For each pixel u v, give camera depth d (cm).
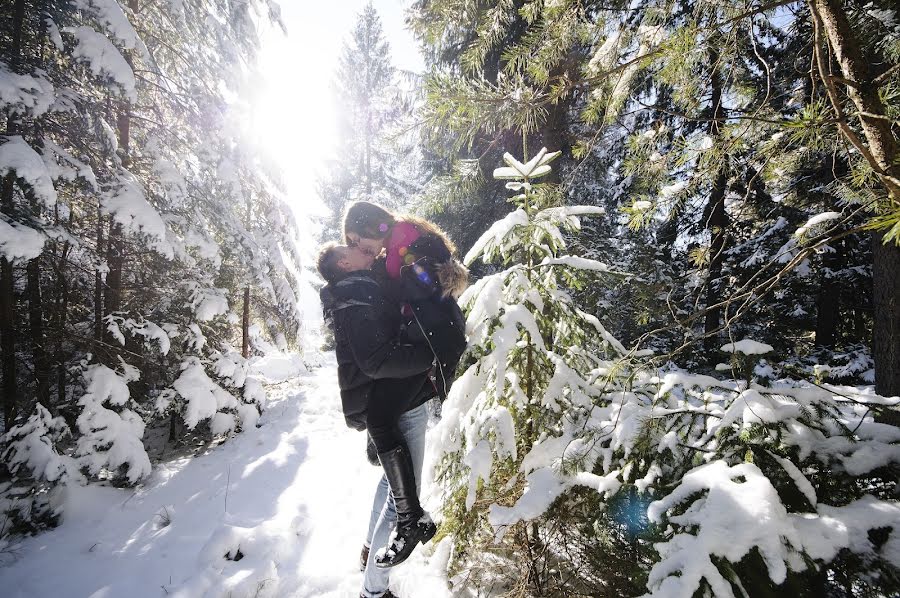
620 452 164
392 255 175
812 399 147
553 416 194
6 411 419
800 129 119
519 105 166
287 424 598
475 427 180
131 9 495
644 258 530
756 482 120
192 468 452
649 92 256
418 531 170
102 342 441
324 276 187
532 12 193
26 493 365
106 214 409
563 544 191
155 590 240
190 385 507
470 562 209
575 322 203
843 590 113
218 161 557
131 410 452
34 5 363
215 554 262
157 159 500
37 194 335
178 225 514
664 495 145
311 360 1207
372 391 178
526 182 205
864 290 864
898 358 335
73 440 470
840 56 104
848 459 134
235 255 597
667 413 164
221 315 610
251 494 372
